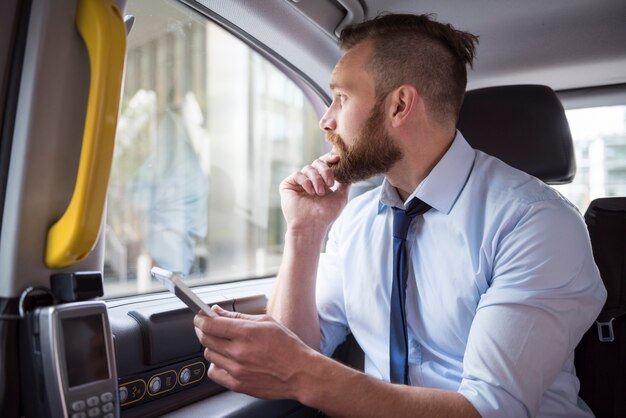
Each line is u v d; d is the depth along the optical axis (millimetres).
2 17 720
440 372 1244
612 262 1374
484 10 1478
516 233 1119
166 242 2432
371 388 964
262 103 2818
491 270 1164
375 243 1396
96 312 736
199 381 1202
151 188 2395
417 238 1290
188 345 1175
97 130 710
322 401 951
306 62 1641
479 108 1517
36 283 736
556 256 1075
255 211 2854
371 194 1524
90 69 758
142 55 2316
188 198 2611
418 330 1276
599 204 1444
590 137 1891
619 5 1428
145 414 1089
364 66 1277
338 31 1501
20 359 714
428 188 1248
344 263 1439
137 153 2340
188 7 1366
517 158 1470
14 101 726
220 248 2744
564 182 1497
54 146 741
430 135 1274
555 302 1049
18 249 712
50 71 726
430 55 1265
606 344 1329
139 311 1128
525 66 1792
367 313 1372
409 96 1244
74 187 771
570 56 1708
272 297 1409
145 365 1092
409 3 1438
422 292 1267
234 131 2881
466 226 1204
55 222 750
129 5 1614
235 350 939
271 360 944
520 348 1008
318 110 1890
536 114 1458
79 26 740
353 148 1295
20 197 712
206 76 2643
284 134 2082
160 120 2455
